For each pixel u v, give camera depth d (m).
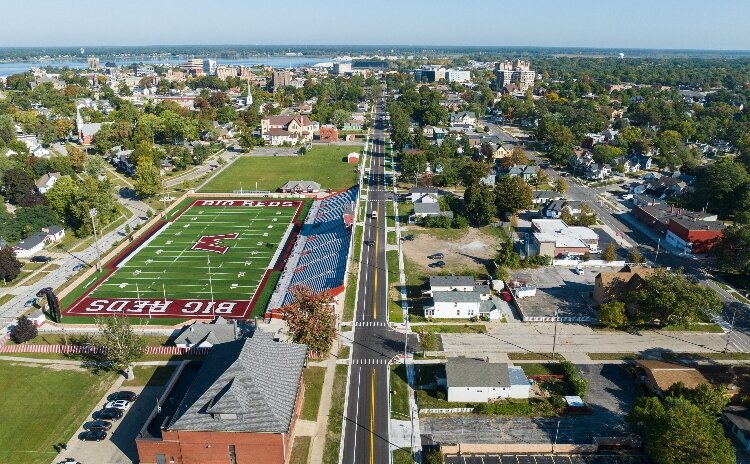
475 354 93.12
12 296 116.50
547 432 74.69
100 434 73.00
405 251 138.62
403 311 108.25
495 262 129.25
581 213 156.88
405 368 89.50
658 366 83.75
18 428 75.56
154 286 119.56
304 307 92.19
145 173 176.62
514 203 156.00
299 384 76.56
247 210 172.62
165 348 94.12
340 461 69.38
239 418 65.62
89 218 148.62
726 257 121.19
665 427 66.19
